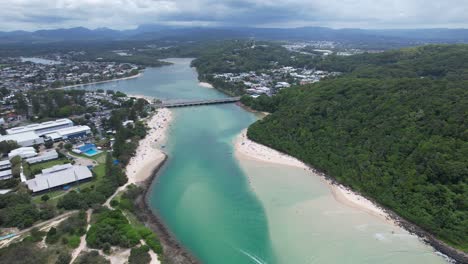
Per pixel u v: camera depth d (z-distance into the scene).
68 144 139.12
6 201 88.75
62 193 100.50
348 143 123.88
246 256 76.19
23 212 84.31
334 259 74.94
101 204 94.12
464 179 88.25
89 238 74.94
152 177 115.81
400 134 111.88
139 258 69.94
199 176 116.94
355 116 133.62
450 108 108.94
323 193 103.94
